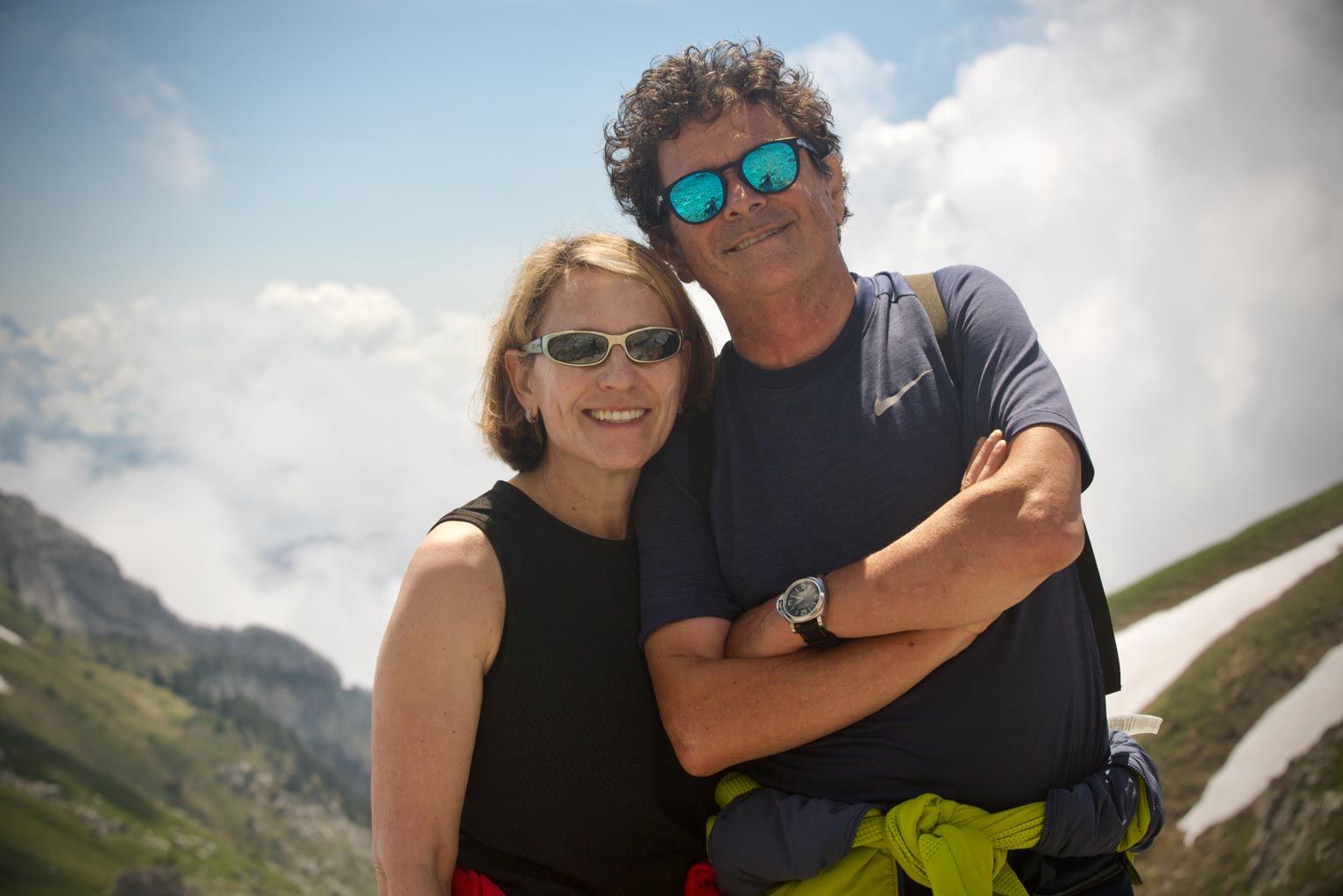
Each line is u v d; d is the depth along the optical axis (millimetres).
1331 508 22406
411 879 2666
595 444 3012
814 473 3117
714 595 3137
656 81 3373
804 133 3322
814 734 2826
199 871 58594
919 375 3072
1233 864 14844
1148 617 21781
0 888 48406
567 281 3078
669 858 3129
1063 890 2893
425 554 2924
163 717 78688
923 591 2684
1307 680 17125
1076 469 2705
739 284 3191
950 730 2891
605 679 3031
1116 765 2996
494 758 2932
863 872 2830
